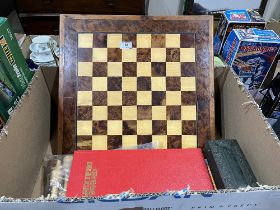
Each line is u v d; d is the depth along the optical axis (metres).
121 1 2.21
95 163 0.87
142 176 0.83
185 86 0.98
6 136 0.71
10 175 0.74
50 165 0.92
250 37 1.02
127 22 0.97
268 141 0.74
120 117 0.97
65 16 0.96
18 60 0.94
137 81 0.97
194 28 0.98
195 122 0.97
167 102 0.97
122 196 0.54
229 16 1.15
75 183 0.81
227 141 0.90
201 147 0.97
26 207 0.55
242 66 1.07
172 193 0.55
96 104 0.96
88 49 0.96
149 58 0.97
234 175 0.78
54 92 1.07
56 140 1.07
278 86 1.01
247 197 0.58
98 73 0.96
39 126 0.96
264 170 0.76
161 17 0.98
